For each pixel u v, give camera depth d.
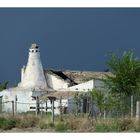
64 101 154.25
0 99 170.50
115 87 117.12
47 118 91.31
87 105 113.50
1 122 85.56
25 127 85.44
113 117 92.50
